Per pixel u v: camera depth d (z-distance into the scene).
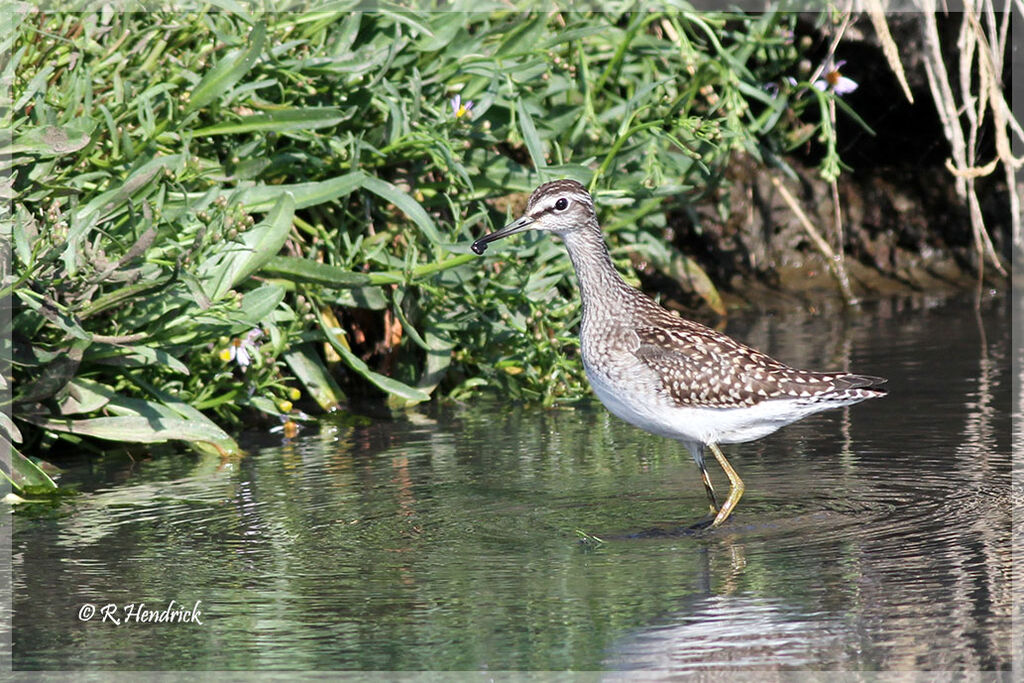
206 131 12.10
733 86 14.49
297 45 13.06
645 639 7.26
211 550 8.92
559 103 15.02
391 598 7.95
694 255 19.41
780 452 11.40
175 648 7.27
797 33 18.50
